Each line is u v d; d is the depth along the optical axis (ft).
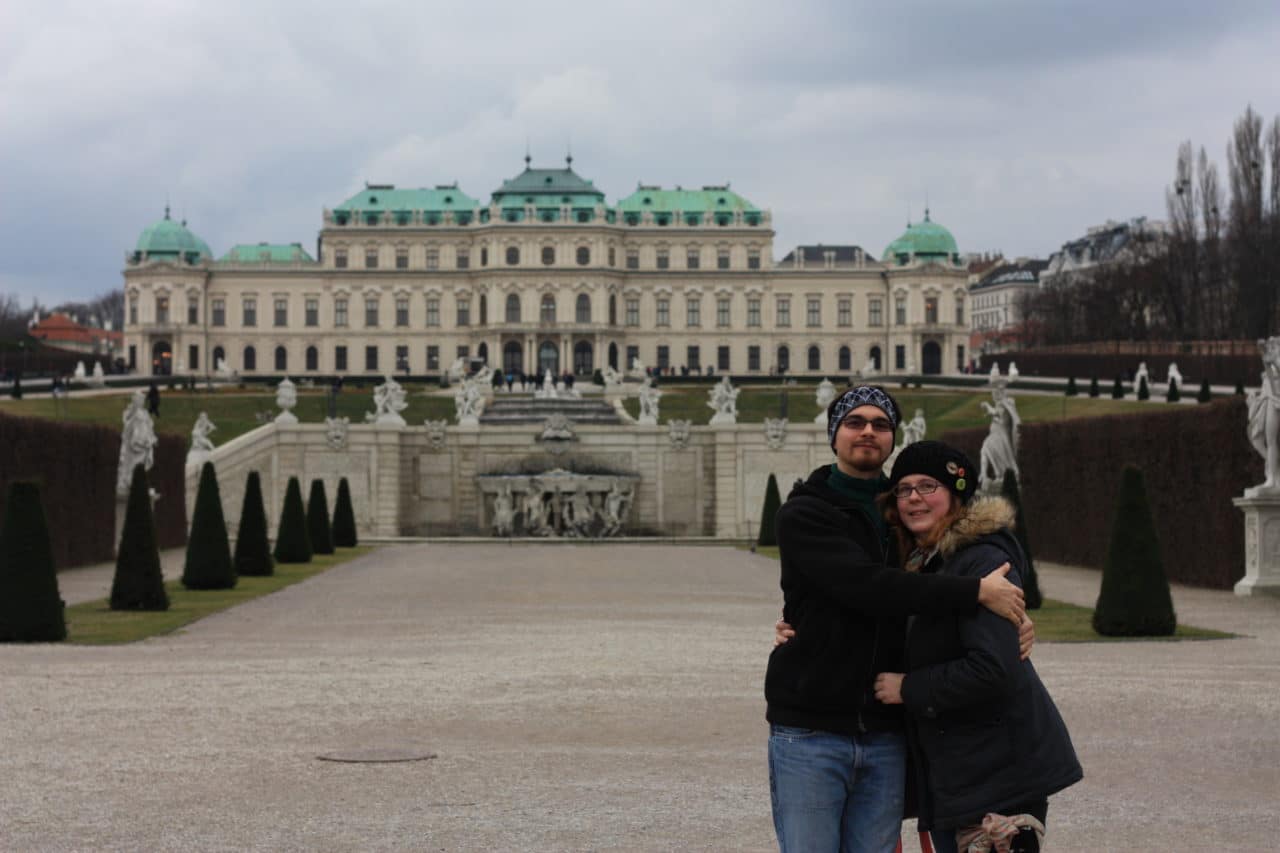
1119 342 471.62
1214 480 130.93
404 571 155.33
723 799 46.03
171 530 206.49
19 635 87.35
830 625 28.07
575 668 76.07
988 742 27.12
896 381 484.33
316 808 44.62
